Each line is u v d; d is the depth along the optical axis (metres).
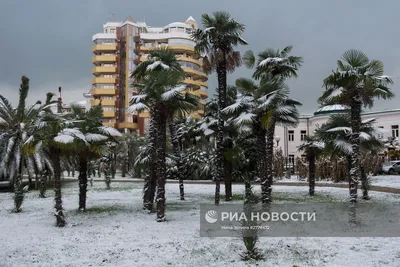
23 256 7.74
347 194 18.80
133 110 12.34
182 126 21.83
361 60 10.37
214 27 15.82
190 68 65.00
